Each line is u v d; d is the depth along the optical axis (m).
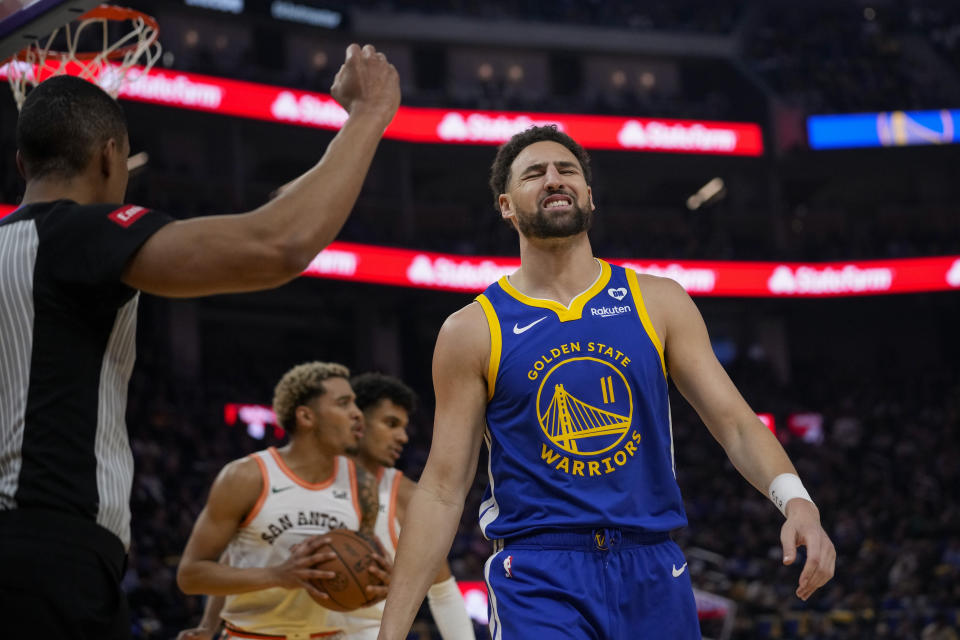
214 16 23.58
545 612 2.50
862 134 26.16
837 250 25.52
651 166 26.11
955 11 30.77
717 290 24.11
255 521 4.15
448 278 22.38
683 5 29.45
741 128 25.81
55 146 2.24
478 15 26.77
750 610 14.44
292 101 22.28
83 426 2.08
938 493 20.84
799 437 23.36
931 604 15.11
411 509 2.65
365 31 25.44
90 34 4.56
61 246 2.08
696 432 21.98
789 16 30.03
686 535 17.91
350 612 4.21
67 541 2.01
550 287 2.75
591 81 27.53
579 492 2.57
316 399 4.20
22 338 2.07
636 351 2.66
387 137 23.56
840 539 18.31
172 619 11.62
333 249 21.22
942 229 27.53
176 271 2.01
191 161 22.61
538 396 2.62
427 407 23.97
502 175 2.93
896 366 27.38
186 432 17.73
